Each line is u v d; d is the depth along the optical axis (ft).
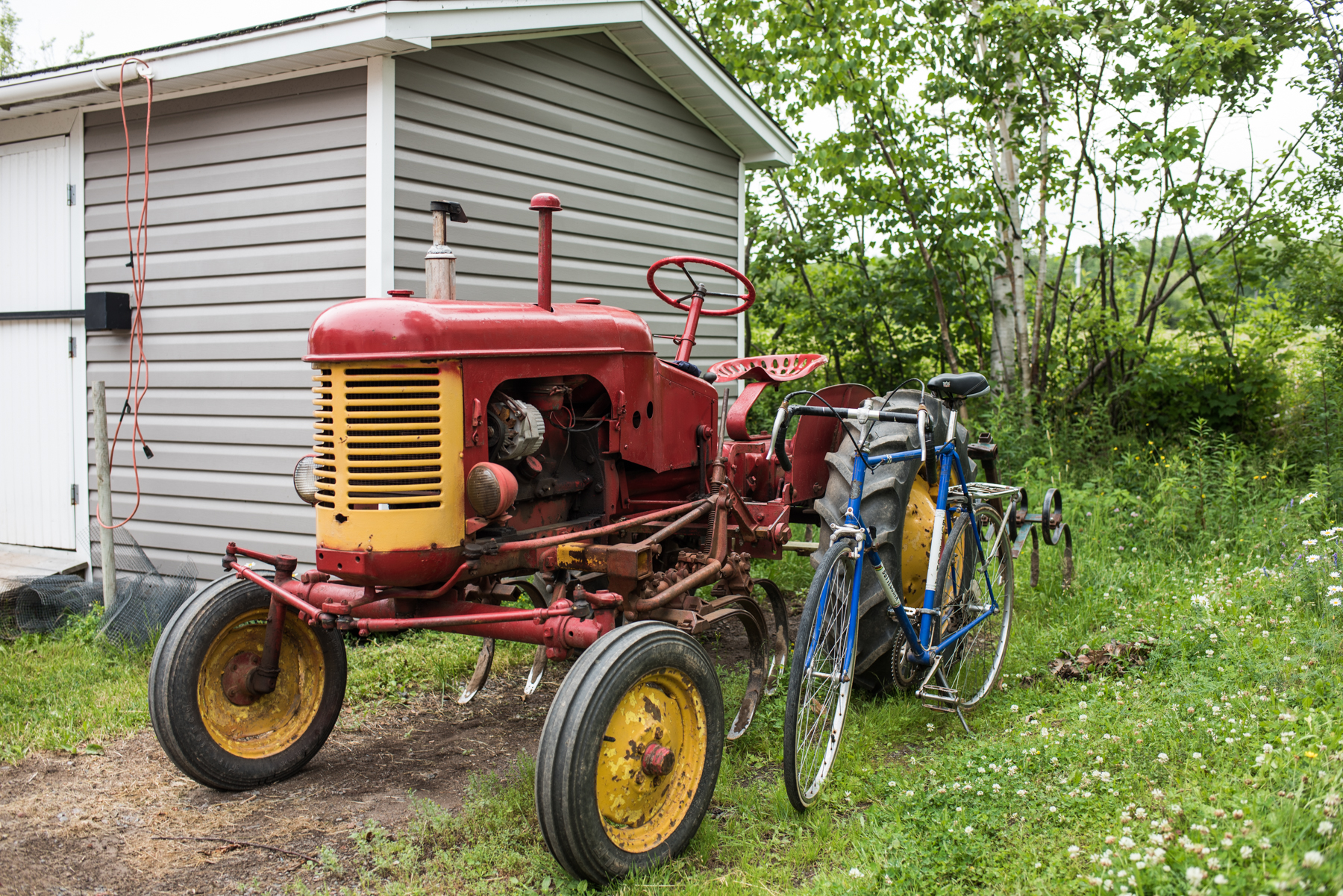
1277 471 23.81
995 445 15.66
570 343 10.72
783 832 10.03
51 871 9.35
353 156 16.57
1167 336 33.09
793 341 35.83
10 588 17.88
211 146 18.11
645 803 9.53
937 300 30.96
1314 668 12.02
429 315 9.36
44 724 13.10
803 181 33.83
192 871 9.39
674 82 23.26
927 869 8.53
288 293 17.39
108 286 19.70
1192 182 27.68
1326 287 28.53
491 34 17.90
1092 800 9.27
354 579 9.55
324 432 9.70
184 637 10.69
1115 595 16.70
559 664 15.74
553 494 11.07
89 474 20.24
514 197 19.25
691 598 11.49
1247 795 8.46
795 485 14.15
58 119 19.93
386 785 11.39
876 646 12.57
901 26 29.91
